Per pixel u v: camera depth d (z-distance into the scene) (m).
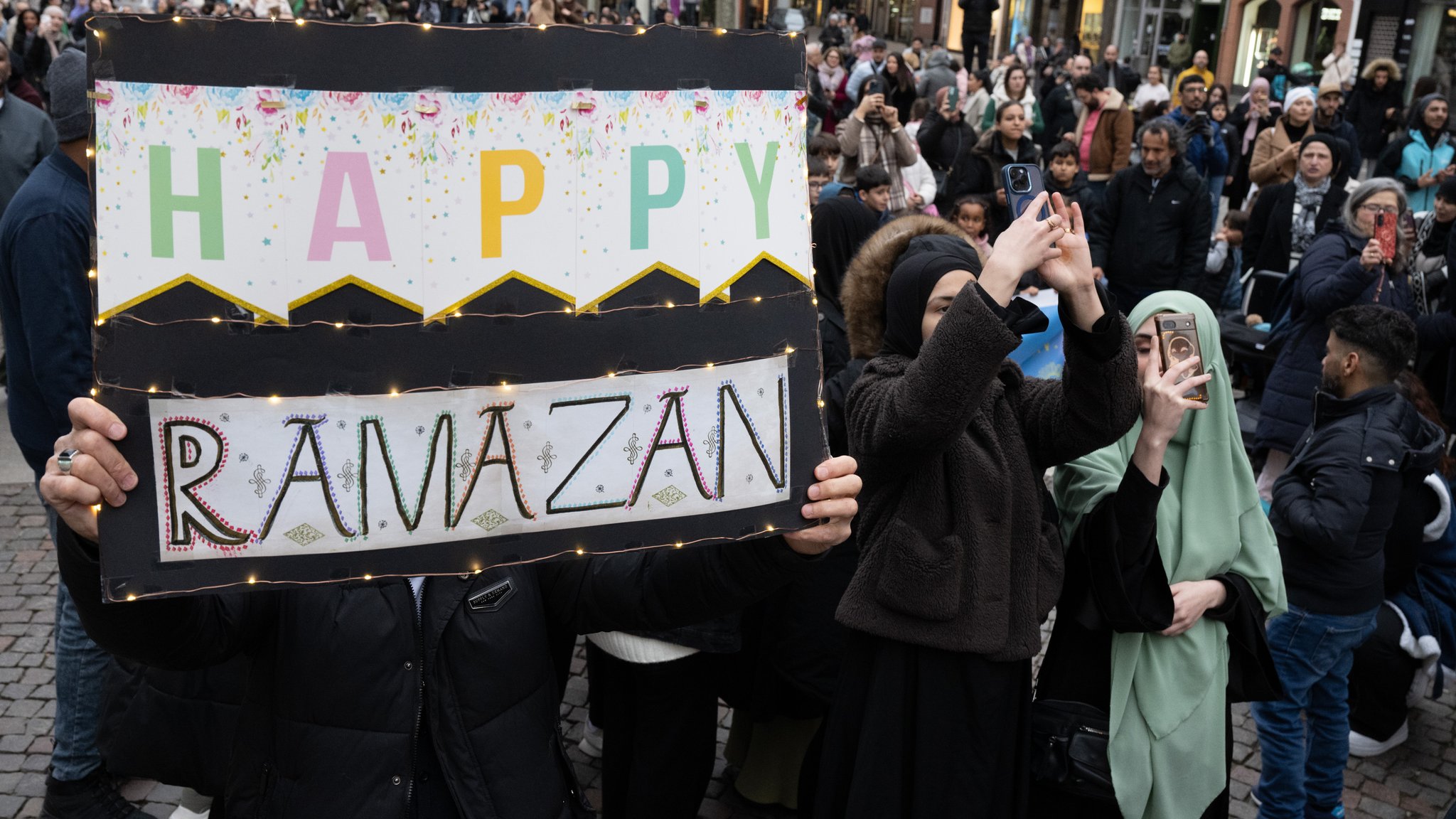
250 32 1.41
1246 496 2.64
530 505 1.56
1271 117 14.04
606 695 3.02
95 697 3.23
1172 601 2.41
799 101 1.63
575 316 1.54
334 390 1.48
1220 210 13.80
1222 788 2.58
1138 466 2.37
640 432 1.59
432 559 1.54
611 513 1.59
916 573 2.26
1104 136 9.73
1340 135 10.00
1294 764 3.31
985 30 23.25
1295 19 23.83
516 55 1.48
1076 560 2.52
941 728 2.30
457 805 1.81
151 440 1.44
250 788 1.86
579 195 1.52
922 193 8.36
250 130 1.42
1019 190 2.32
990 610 2.27
